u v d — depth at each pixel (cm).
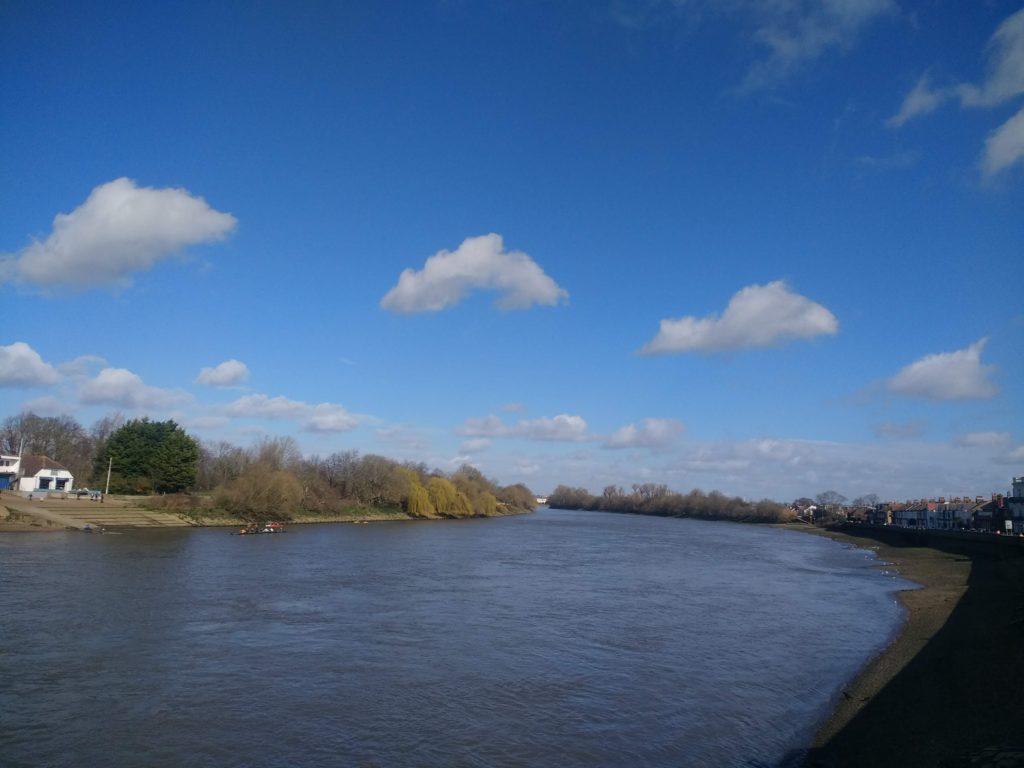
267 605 4338
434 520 16362
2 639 3288
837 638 3966
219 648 3269
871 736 2347
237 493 11638
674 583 6150
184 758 2069
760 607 4994
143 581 5075
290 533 10638
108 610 3991
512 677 2966
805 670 3238
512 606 4641
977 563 8400
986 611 4612
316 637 3547
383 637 3594
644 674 3086
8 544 7162
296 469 14950
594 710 2595
